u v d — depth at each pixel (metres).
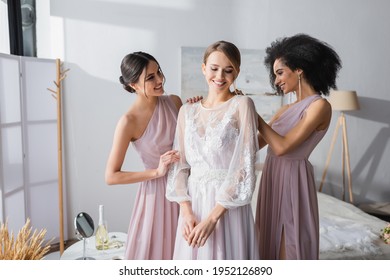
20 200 3.31
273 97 4.05
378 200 4.57
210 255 1.35
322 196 3.56
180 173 1.46
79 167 3.74
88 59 3.69
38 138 3.49
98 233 2.38
